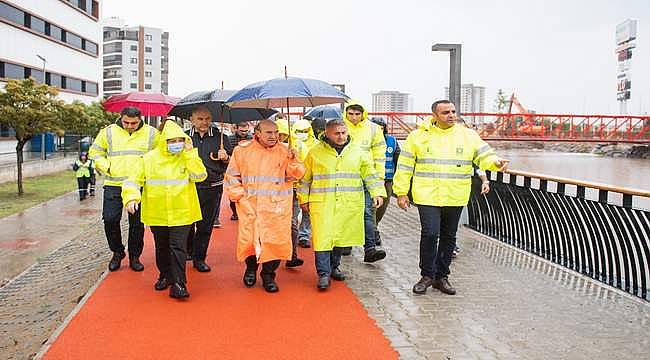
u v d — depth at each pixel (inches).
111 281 236.7
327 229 222.8
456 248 283.1
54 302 246.8
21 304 249.9
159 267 222.2
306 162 227.6
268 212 215.8
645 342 169.3
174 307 201.0
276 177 218.5
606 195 238.7
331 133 220.4
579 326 182.9
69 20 1595.7
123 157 249.1
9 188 764.6
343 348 163.6
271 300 209.6
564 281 236.8
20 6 1284.4
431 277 220.7
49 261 333.1
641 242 219.8
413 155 216.8
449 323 184.9
